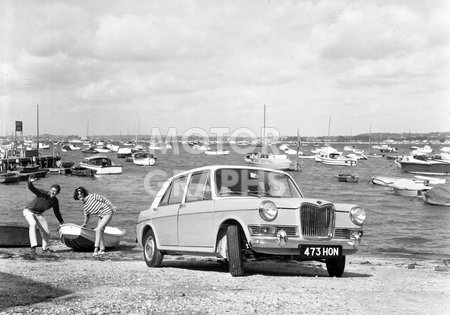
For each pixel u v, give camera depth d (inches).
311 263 456.8
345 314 229.1
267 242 309.0
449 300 269.6
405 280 360.8
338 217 330.6
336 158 3860.7
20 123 2812.5
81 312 230.7
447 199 1628.9
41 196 506.6
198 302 249.3
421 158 3257.9
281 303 248.1
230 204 327.6
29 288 293.4
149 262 404.2
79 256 509.4
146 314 226.7
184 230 363.9
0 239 555.8
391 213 1451.8
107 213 524.7
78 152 5989.2
